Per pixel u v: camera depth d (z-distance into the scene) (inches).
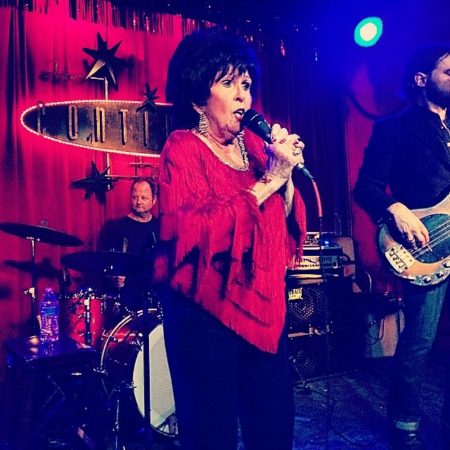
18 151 143.6
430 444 94.6
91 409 97.6
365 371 155.9
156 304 110.7
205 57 42.1
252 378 42.6
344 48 194.4
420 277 80.1
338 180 195.3
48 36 148.7
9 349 105.9
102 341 108.2
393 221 81.2
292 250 46.1
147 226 153.0
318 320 150.2
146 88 160.7
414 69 85.1
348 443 99.8
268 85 184.5
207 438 38.3
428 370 150.4
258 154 46.0
